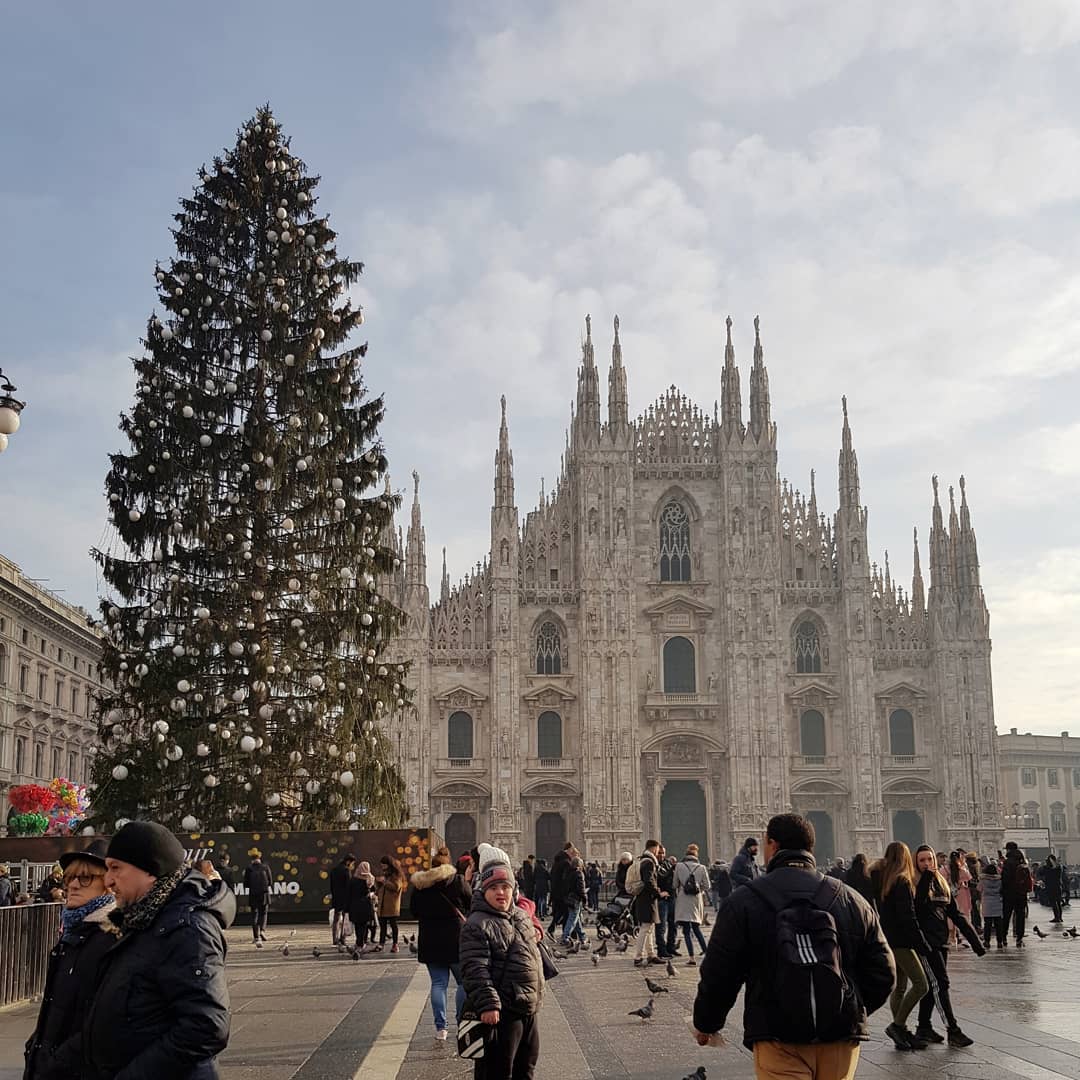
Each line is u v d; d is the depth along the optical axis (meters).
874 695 108.75
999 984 29.14
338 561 52.22
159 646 50.28
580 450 110.50
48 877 38.47
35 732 91.94
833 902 10.45
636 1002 26.61
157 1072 8.34
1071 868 103.31
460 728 108.00
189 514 49.72
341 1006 26.03
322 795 50.38
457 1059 19.66
